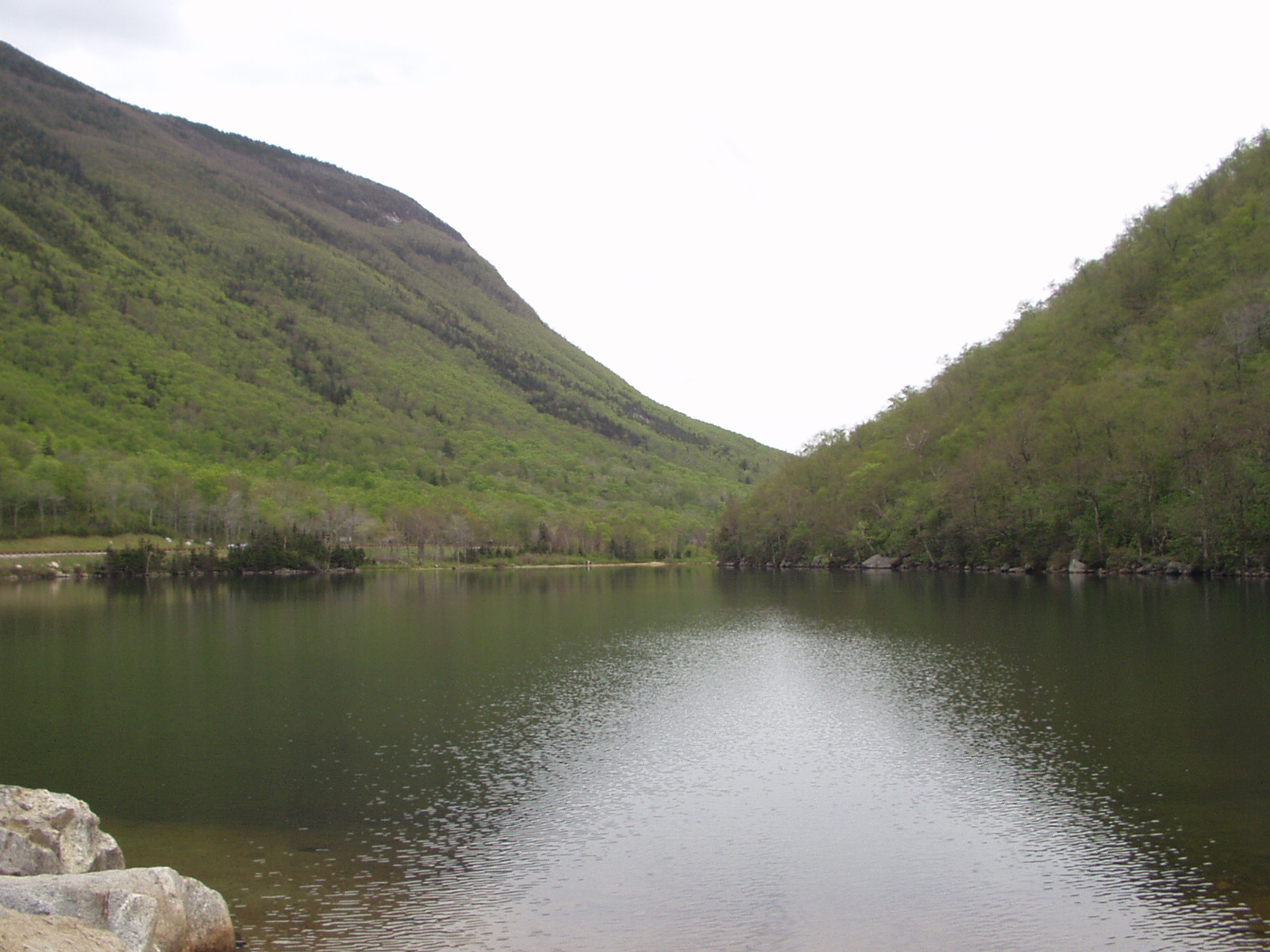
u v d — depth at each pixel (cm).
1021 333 18588
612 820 2588
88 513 17288
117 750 3341
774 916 1970
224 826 2542
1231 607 6981
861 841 2406
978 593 9450
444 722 3753
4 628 7281
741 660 5275
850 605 8600
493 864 2264
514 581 14775
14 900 1449
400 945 1817
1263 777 2811
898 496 16162
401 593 11562
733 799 2758
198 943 1672
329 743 3434
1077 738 3319
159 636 6662
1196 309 13075
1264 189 15362
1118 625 6181
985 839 2400
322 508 19612
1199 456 9988
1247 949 1791
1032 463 12325
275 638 6556
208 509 18100
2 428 19738
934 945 1827
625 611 8625
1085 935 1862
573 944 1830
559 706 4050
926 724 3609
